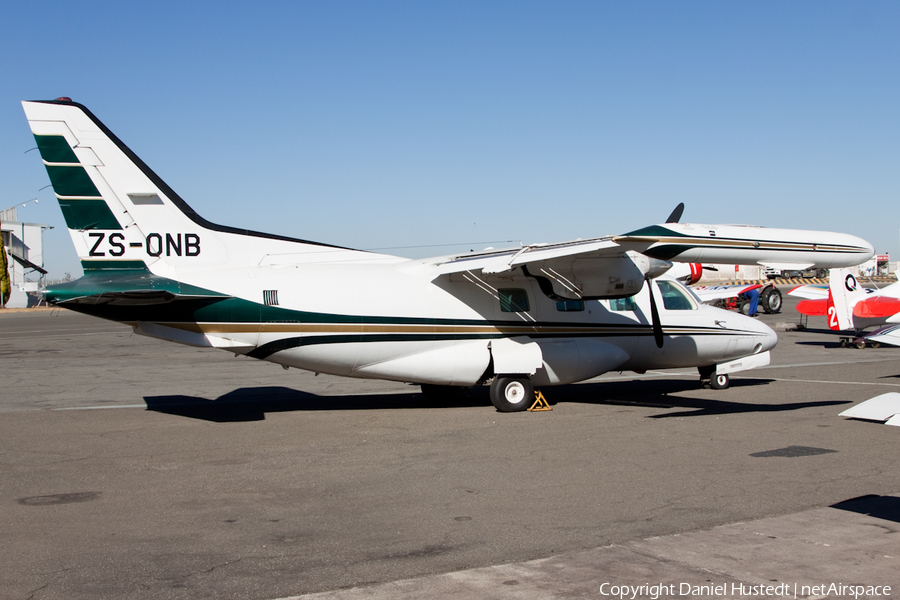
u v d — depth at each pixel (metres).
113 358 21.42
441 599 4.46
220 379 16.47
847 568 4.93
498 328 12.28
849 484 7.07
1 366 19.16
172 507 6.43
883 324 22.44
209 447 9.02
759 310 41.19
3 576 4.82
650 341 13.52
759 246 11.17
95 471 7.77
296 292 11.17
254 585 4.68
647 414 11.46
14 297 68.38
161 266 10.88
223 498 6.72
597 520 6.00
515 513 6.21
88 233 10.49
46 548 5.36
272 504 6.53
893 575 4.81
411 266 12.19
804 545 5.37
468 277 12.05
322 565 5.02
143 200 10.80
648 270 11.94
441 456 8.46
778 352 22.05
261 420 11.02
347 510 6.33
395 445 9.12
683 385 15.29
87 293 10.02
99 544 5.45
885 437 9.42
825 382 15.41
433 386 12.91
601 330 13.07
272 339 11.11
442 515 6.17
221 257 11.31
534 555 5.20
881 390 14.08
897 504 6.41
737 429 10.06
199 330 10.84
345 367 11.70
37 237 75.56
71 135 10.47
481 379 12.16
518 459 8.28
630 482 7.21
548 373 12.48
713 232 10.95
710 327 14.02
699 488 6.97
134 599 4.46
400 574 4.86
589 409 12.06
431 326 11.85
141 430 10.18
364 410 12.05
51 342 27.58
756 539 5.51
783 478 7.32
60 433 9.95
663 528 5.78
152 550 5.32
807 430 9.95
